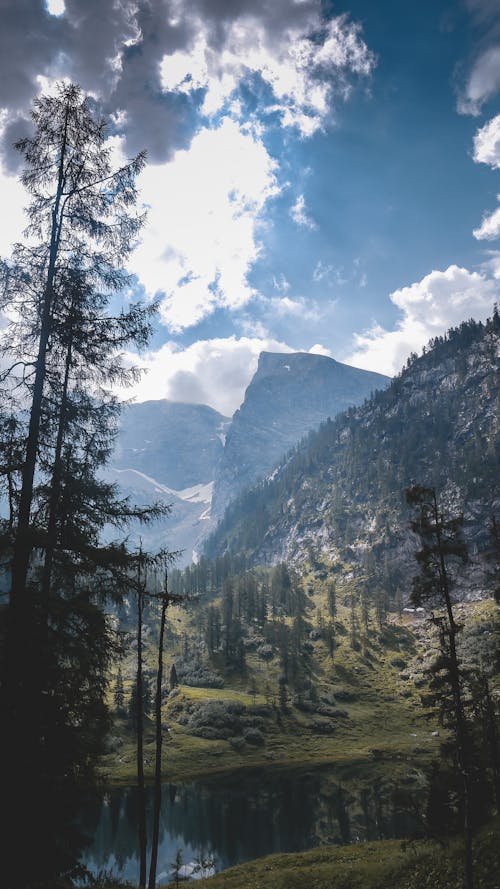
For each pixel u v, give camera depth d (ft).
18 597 47.34
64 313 55.36
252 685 537.24
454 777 82.53
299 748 416.46
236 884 95.76
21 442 52.39
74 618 54.03
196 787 313.73
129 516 61.36
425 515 66.23
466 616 562.25
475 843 66.49
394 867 72.23
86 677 53.36
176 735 419.33
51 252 55.72
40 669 48.47
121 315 57.98
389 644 634.43
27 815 43.45
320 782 306.96
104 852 190.60
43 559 56.75
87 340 56.85
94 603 57.77
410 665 578.66
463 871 61.67
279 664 595.06
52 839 45.39
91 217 57.31
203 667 587.68
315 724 460.14
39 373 54.65
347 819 217.77
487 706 113.50
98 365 59.98
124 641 59.98
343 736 444.14
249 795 286.05
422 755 372.79
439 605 65.92
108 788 53.78
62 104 55.21
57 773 47.75
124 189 57.31
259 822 226.58
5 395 54.13
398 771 320.50
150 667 561.02
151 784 319.88
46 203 56.03
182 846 196.75
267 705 492.54
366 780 301.02
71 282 55.31
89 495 58.85
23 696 46.73
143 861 68.03
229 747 408.05
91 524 60.44
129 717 405.18
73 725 51.47
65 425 59.47
